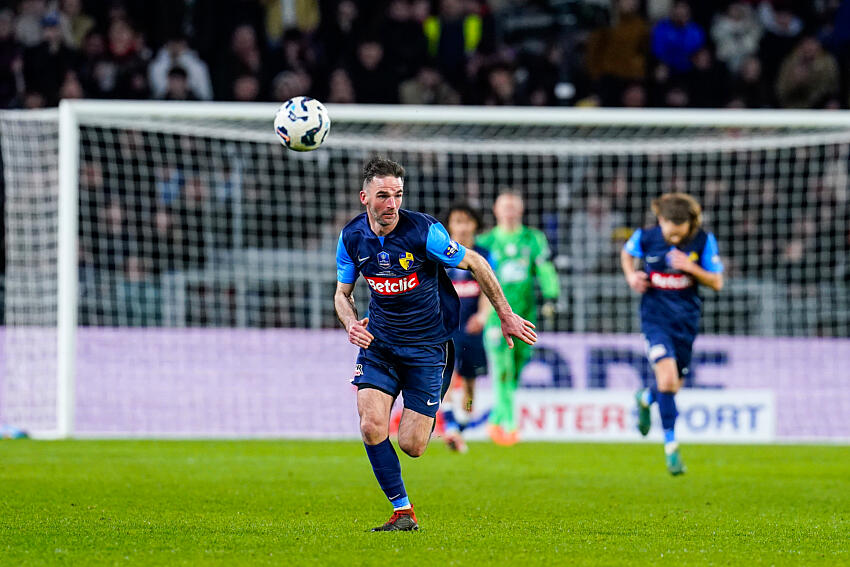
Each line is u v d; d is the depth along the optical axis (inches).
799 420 1742.1
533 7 2415.1
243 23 2213.3
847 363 1753.2
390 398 739.4
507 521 810.8
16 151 1670.8
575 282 1845.5
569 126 2158.0
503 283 1512.1
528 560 624.4
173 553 634.8
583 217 1974.7
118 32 2122.3
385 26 2190.0
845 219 2000.5
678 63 2224.4
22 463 1213.1
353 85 2132.1
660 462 1347.2
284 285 1855.3
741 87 2220.7
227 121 1993.1
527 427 1712.6
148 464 1227.2
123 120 1809.8
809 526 803.4
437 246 724.0
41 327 1648.6
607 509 898.1
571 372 1724.9
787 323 1838.1
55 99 2049.7
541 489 1045.8
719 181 2112.5
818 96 2202.3
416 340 738.2
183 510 852.6
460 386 1459.2
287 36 2128.4
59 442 1501.0
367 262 734.5
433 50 2226.9
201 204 1920.5
